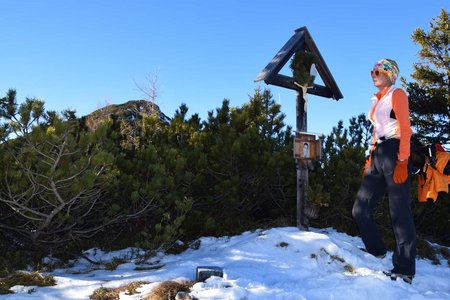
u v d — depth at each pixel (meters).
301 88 5.55
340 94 5.89
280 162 6.39
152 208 5.51
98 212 5.75
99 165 4.48
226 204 6.45
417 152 4.23
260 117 7.75
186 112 8.02
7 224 5.07
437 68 16.22
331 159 6.67
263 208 7.28
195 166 6.36
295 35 5.75
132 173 5.80
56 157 4.40
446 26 15.98
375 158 4.25
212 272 3.81
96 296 3.44
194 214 6.14
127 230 6.25
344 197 6.21
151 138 7.64
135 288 3.58
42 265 4.80
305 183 5.48
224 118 7.50
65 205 4.62
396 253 4.12
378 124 4.25
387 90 4.24
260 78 5.24
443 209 8.05
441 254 5.83
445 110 15.33
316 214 5.38
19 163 4.25
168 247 5.36
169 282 3.54
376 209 6.14
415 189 6.26
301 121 5.52
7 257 4.80
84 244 5.70
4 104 4.36
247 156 6.50
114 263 4.73
